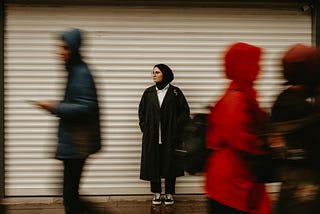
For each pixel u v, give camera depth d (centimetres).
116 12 762
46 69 757
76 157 432
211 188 346
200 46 772
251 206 334
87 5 759
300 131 304
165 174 698
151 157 702
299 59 306
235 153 335
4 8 751
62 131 437
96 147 440
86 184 763
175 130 702
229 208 337
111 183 767
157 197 719
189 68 772
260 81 783
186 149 360
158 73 703
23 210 689
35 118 759
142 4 763
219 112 339
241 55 339
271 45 783
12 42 754
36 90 758
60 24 757
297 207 303
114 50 765
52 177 762
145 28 766
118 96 767
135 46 767
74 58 439
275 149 312
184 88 772
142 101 717
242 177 334
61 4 756
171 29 768
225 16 774
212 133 348
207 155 355
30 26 755
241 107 329
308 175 304
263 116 331
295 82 310
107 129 766
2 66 749
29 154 760
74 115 424
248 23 778
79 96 429
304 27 785
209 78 773
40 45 757
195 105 773
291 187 306
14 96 757
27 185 760
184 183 771
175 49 770
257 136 327
